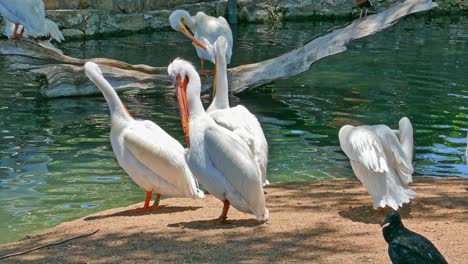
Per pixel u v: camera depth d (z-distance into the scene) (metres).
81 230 5.57
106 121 9.90
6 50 11.36
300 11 19.45
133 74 11.48
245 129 6.26
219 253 4.77
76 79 11.25
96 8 16.95
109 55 14.05
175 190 6.03
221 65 7.24
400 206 5.31
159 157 5.92
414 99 11.13
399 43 15.89
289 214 5.76
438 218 5.52
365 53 14.80
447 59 14.19
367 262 4.50
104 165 7.99
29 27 12.29
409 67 13.45
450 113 10.34
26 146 8.64
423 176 7.46
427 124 9.80
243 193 5.28
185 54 14.39
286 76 11.52
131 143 5.99
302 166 8.04
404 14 11.44
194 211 6.08
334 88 11.91
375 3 19.72
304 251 4.76
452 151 8.64
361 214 5.68
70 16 16.14
